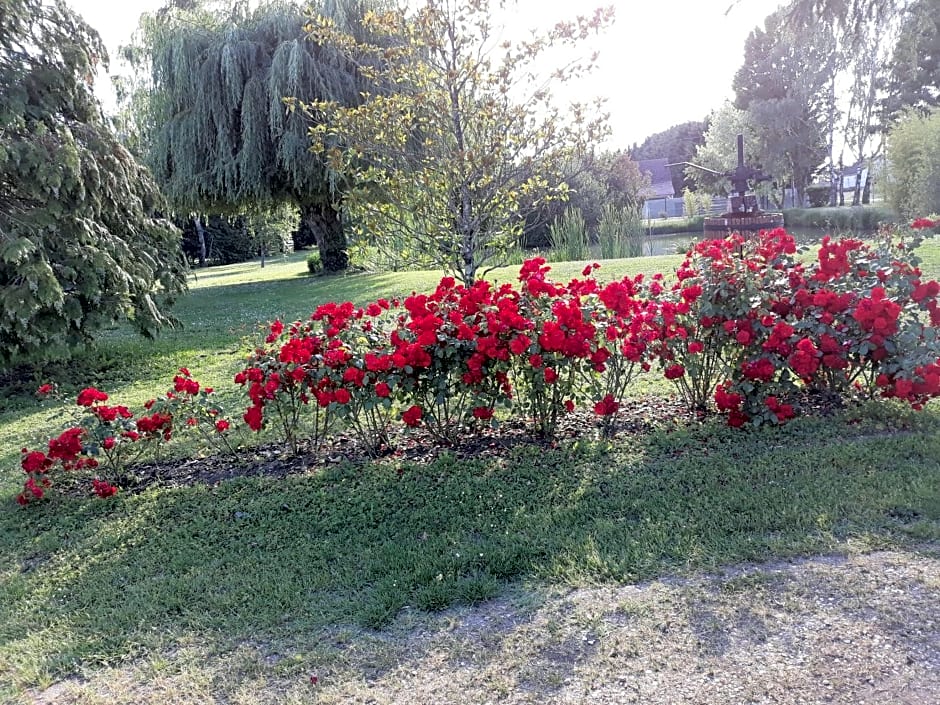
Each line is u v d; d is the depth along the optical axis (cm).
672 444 406
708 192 4300
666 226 3122
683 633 235
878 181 2220
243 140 1606
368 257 711
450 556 300
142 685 237
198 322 1172
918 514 303
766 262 454
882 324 385
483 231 651
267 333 875
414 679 225
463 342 394
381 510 355
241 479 409
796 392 462
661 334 434
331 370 402
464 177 600
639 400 502
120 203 827
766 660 218
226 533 348
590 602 259
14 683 243
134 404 638
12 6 717
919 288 402
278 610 274
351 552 317
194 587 298
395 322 478
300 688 226
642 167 6688
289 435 442
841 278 430
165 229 930
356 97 1533
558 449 414
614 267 1296
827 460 365
